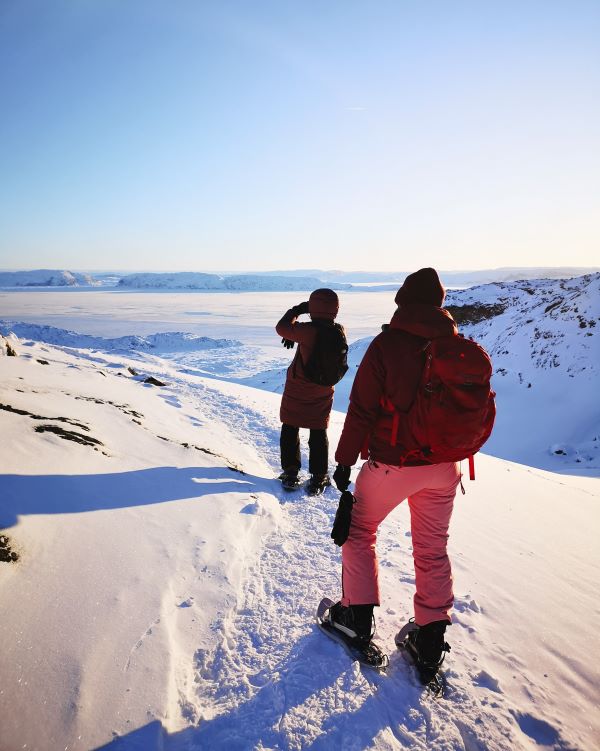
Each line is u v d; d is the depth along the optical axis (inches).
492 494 155.6
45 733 45.7
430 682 61.9
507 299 849.5
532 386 514.0
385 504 65.7
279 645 67.3
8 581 61.1
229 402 266.8
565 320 571.5
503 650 71.6
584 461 365.1
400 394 60.2
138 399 213.6
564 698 62.9
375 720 55.7
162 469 120.9
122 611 64.4
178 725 52.2
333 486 141.6
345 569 68.5
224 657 63.7
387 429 62.6
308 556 95.3
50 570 66.9
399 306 64.4
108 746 46.5
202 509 103.7
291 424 133.6
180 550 84.7
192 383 336.5
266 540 101.7
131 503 96.0
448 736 54.8
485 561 101.0
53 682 50.7
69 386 189.9
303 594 80.8
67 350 396.2
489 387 56.3
